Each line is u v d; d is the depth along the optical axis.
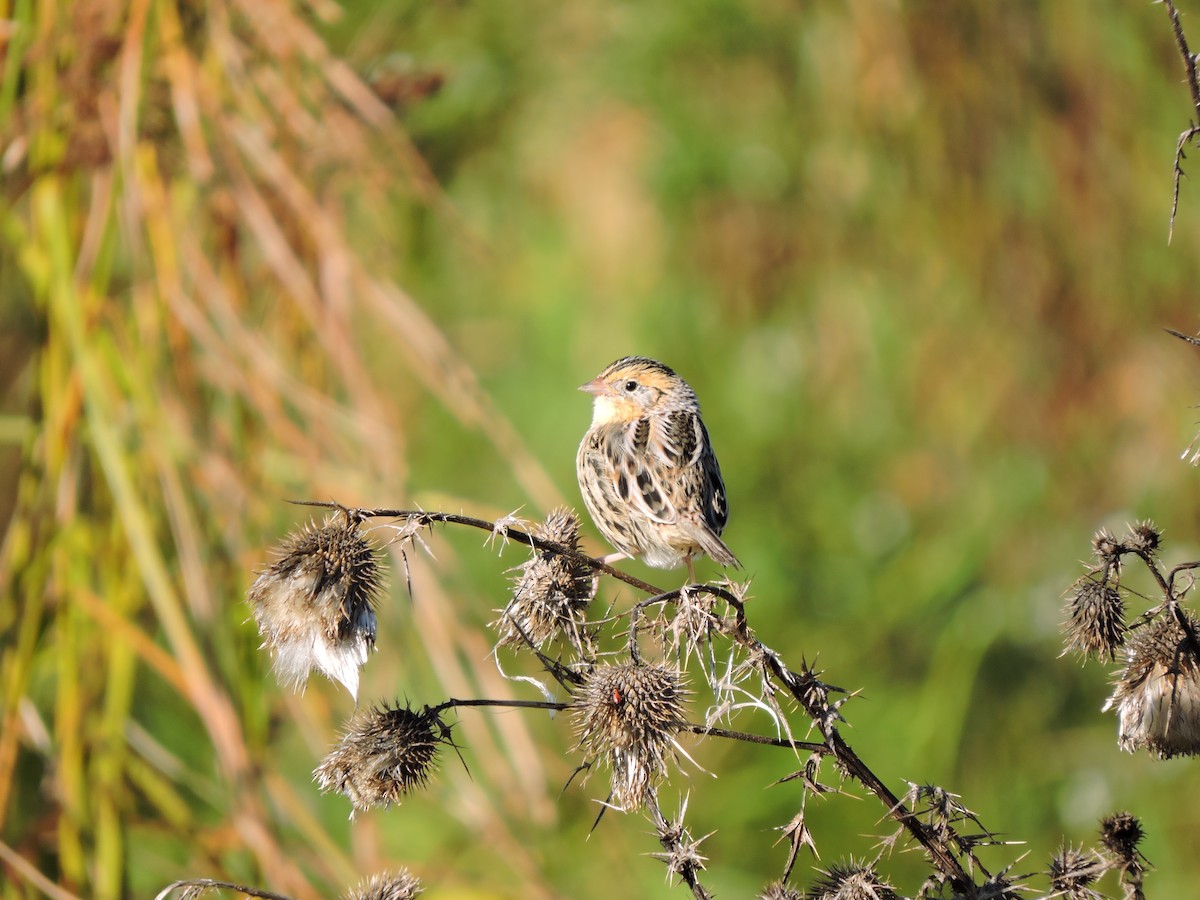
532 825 10.21
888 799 5.68
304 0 10.50
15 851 8.84
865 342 14.93
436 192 10.77
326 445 9.45
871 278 14.98
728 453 14.58
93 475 8.95
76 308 8.88
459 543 13.02
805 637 13.73
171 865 9.45
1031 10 14.56
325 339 9.60
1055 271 14.52
